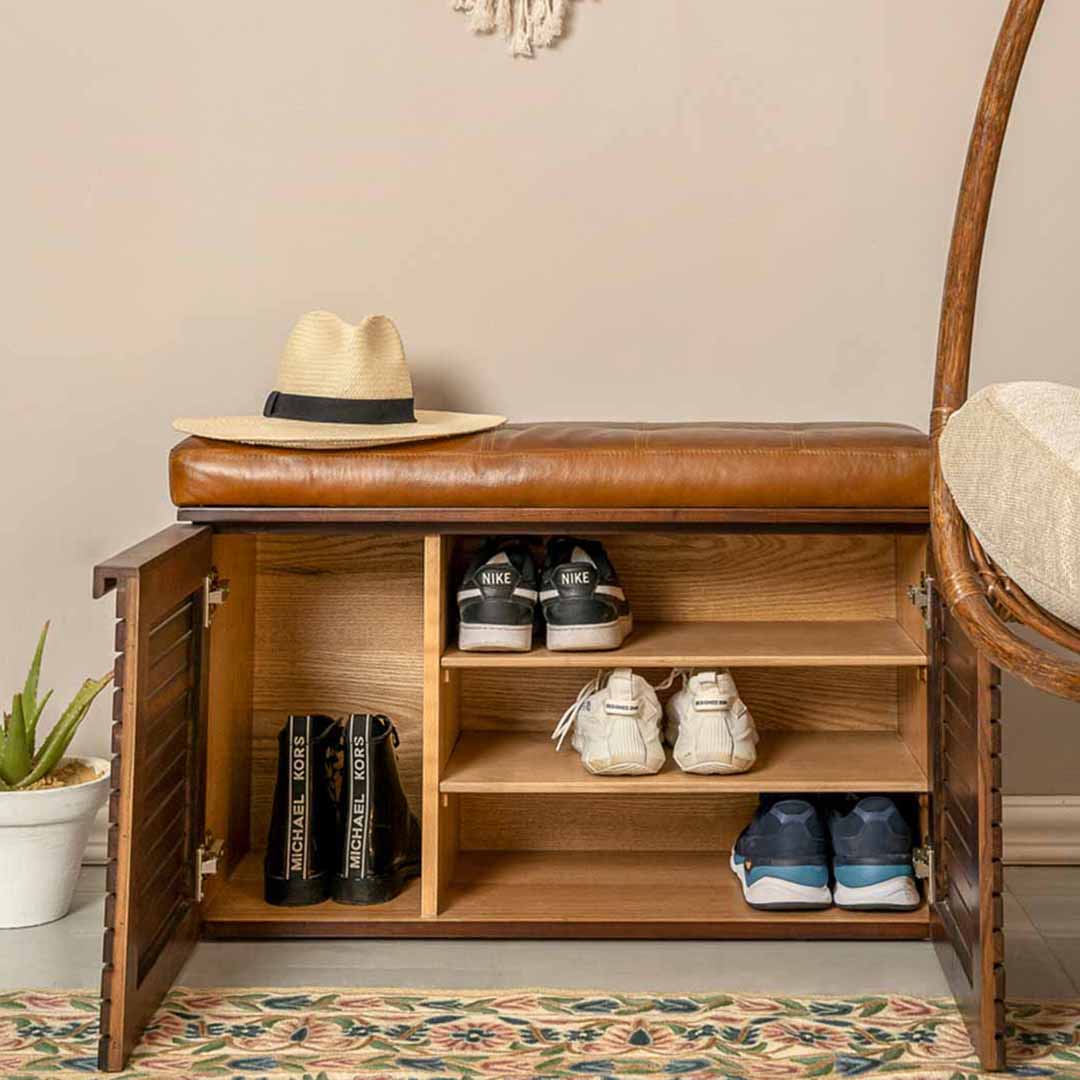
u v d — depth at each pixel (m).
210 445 1.56
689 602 1.86
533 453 1.54
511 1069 1.30
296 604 1.89
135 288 1.90
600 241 1.90
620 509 1.54
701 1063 1.31
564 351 1.92
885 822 1.62
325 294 1.91
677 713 1.72
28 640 1.93
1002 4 1.87
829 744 1.79
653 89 1.89
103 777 1.74
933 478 1.21
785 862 1.62
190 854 1.56
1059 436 0.95
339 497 1.54
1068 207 1.89
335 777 1.75
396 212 1.90
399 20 1.89
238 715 1.79
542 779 1.61
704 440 1.57
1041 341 1.90
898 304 1.90
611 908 1.64
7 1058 1.32
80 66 1.89
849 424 1.77
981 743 1.29
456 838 1.83
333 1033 1.37
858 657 1.58
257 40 1.89
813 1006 1.44
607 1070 1.30
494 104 1.89
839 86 1.89
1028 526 0.94
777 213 1.90
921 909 1.62
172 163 1.90
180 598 1.42
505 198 1.90
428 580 1.58
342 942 1.62
